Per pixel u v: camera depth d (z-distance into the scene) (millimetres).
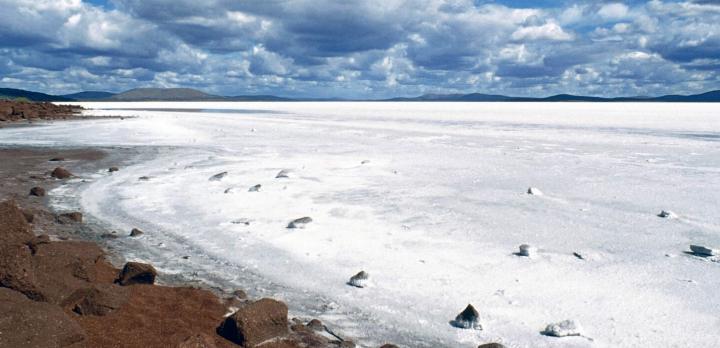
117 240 9250
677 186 13781
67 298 5781
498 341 5668
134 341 5059
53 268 6398
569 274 7547
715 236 9227
